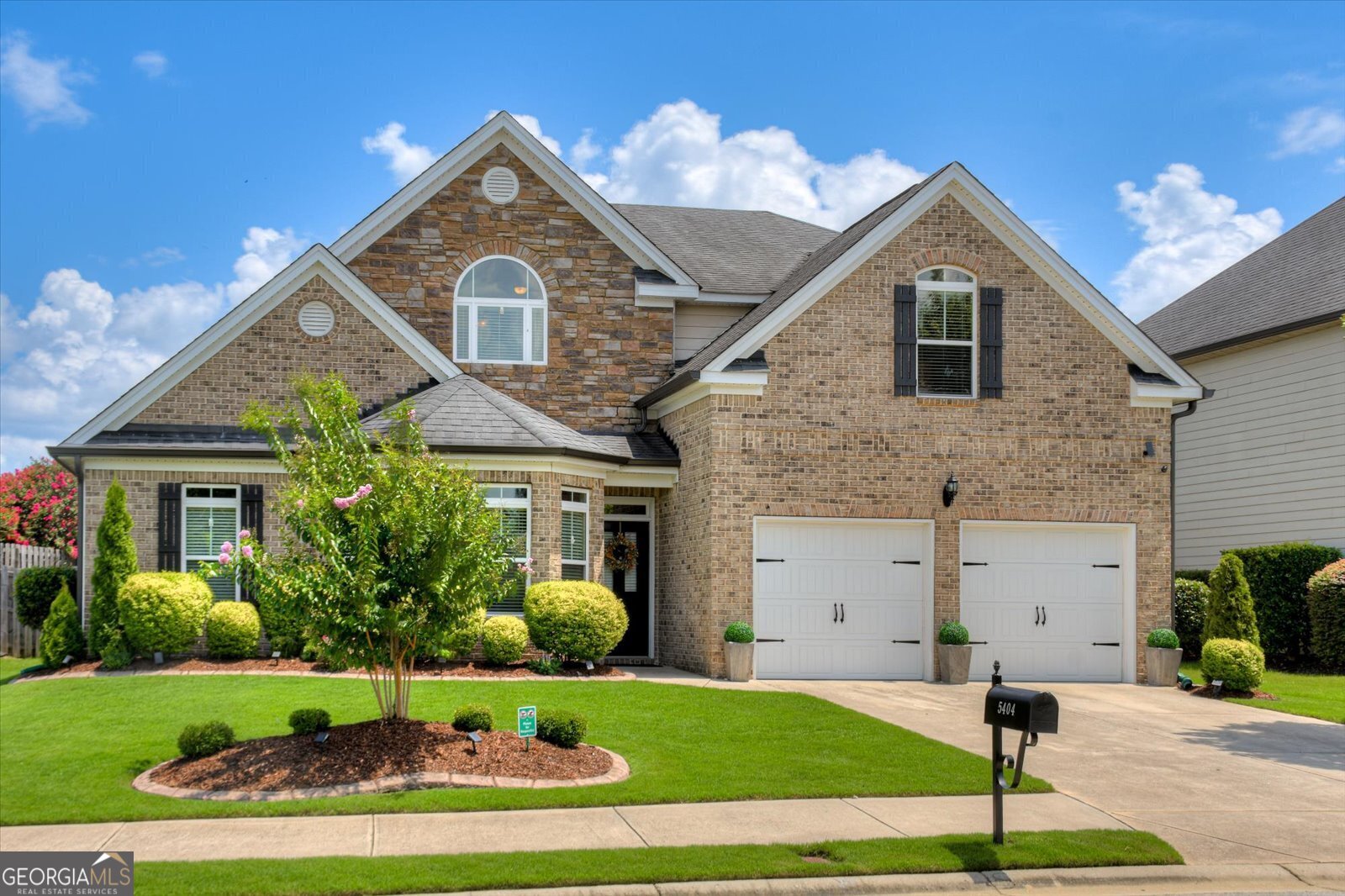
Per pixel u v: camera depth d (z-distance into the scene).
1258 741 13.99
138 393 18.62
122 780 10.54
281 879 7.89
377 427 17.83
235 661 16.86
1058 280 19.06
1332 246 25.02
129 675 15.73
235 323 19.14
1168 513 19.23
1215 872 9.01
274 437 12.15
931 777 11.43
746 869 8.38
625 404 21.41
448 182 21.22
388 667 11.70
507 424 18.11
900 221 18.66
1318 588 20.72
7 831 9.10
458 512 11.53
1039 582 18.95
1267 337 23.55
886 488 18.44
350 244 20.80
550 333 21.28
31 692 14.49
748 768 11.55
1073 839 9.51
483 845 8.88
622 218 21.47
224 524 18.06
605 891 8.02
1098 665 19.05
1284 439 23.45
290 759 10.73
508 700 14.21
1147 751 13.28
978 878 8.66
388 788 10.25
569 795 10.27
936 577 18.47
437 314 21.00
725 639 17.53
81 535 17.81
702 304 22.36
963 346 18.91
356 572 11.11
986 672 18.62
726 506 17.97
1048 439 18.94
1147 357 19.27
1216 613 18.56
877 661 18.39
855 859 8.73
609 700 14.62
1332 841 9.85
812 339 18.39
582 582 17.44
